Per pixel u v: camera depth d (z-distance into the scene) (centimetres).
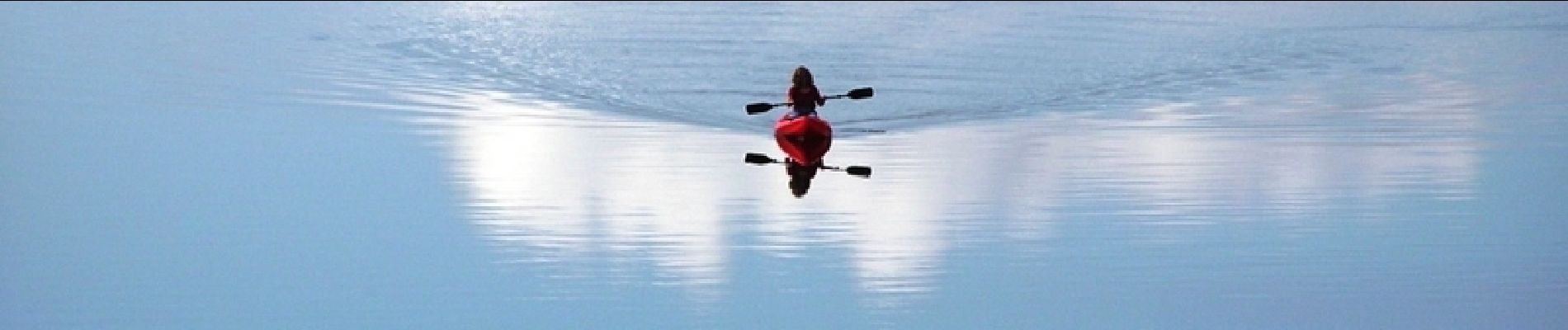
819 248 2125
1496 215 2250
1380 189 2412
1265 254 2086
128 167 2558
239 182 2464
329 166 2572
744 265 2056
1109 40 3881
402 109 3042
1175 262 2056
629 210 2303
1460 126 2873
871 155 2662
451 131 2838
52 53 3725
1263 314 1864
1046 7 4488
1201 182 2459
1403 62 3591
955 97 3162
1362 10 4406
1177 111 3042
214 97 3172
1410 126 2884
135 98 3150
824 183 2461
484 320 1847
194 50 3772
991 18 4241
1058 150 2695
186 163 2588
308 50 3759
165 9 4547
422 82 3331
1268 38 3912
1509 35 3947
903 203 2347
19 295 1923
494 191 2408
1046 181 2478
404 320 1848
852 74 3406
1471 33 3988
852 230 2208
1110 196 2381
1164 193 2392
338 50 3756
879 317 1869
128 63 3594
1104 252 2105
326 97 3169
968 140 2778
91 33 4056
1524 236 2145
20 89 3247
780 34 3950
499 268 2039
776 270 2034
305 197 2375
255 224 2230
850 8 4438
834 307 1900
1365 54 3697
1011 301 1919
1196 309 1886
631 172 2533
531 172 2523
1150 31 4022
